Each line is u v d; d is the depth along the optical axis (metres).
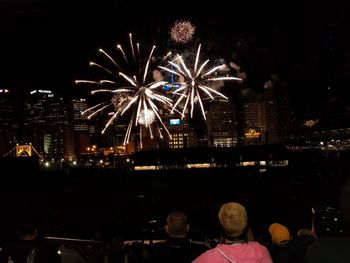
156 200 68.00
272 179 83.50
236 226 3.48
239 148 99.38
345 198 2.63
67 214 54.75
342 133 149.00
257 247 3.44
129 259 6.41
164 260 4.27
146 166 96.38
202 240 6.52
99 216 57.03
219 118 197.88
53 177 68.94
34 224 4.54
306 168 89.69
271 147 100.25
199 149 100.19
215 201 69.81
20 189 56.88
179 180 83.00
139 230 33.22
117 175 83.75
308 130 166.88
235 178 81.69
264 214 46.44
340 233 3.74
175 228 4.37
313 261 2.60
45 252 4.19
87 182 71.44
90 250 6.63
